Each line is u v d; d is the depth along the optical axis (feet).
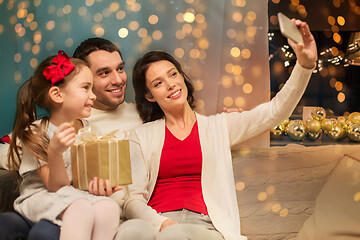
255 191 4.73
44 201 3.76
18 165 4.45
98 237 3.67
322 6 7.82
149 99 5.08
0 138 5.01
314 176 4.74
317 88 8.61
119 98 5.18
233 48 5.34
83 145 3.87
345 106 8.58
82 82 4.21
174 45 5.44
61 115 4.25
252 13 5.34
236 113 4.87
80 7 5.39
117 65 5.07
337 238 4.00
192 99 5.28
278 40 8.27
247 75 5.36
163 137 4.73
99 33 5.44
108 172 3.82
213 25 5.37
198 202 4.39
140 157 4.74
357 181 4.30
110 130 5.22
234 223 4.28
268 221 4.60
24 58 5.23
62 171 3.80
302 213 4.61
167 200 4.42
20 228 3.91
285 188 4.72
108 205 3.77
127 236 3.43
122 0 5.44
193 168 4.60
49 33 5.31
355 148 4.86
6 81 5.19
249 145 5.41
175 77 4.78
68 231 3.45
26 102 4.35
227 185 4.51
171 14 5.43
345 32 8.04
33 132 4.11
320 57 8.18
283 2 8.00
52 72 4.12
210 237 3.59
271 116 4.59
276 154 4.89
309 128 6.20
